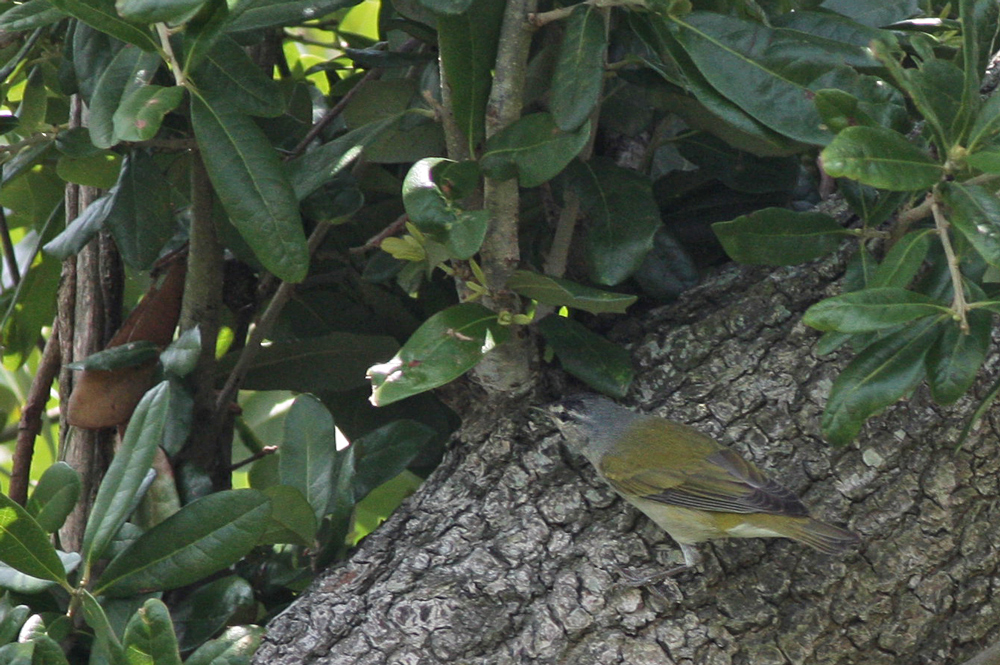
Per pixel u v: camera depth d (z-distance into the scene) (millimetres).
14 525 6523
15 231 12742
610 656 6844
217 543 6879
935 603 7062
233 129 6477
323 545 7945
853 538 6734
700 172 8688
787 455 7434
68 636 7391
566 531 7375
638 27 7062
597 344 7836
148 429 7012
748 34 6699
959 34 8523
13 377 11469
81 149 7781
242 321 9570
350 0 7266
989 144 5934
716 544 7207
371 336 9023
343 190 8125
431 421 9570
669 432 7469
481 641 6891
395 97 8570
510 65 6922
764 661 6895
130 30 6059
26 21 6781
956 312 5934
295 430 7914
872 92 6586
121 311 8852
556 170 6637
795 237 7262
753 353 7824
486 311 6969
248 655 6750
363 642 6965
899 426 7332
